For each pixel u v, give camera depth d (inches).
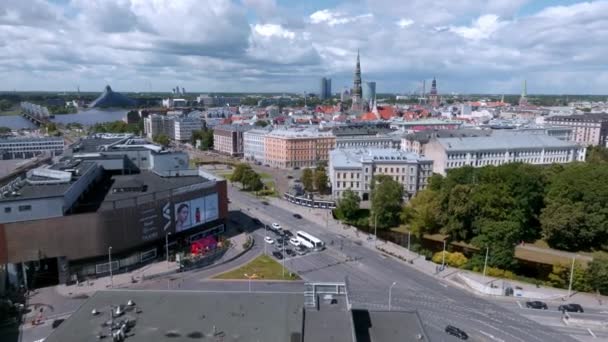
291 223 6850.4
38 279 4603.8
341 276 4773.6
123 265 4921.3
